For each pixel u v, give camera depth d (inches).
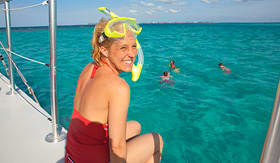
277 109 22.1
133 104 227.8
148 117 199.2
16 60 450.9
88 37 1136.8
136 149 55.5
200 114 206.4
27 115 114.6
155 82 304.8
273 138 22.9
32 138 93.1
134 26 46.4
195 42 864.3
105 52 46.6
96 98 44.9
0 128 100.7
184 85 295.3
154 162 62.5
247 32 1608.0
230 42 871.1
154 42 860.0
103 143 48.9
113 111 43.8
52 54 80.7
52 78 83.9
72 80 304.7
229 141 160.7
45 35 1275.8
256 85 299.7
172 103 231.6
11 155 81.6
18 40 947.3
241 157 142.6
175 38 1054.4
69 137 52.1
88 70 52.4
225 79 329.7
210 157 142.6
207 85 297.9
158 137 60.9
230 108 220.2
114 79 44.7
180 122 190.4
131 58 47.1
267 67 418.0
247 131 175.0
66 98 235.8
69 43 827.4
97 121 46.4
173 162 137.3
